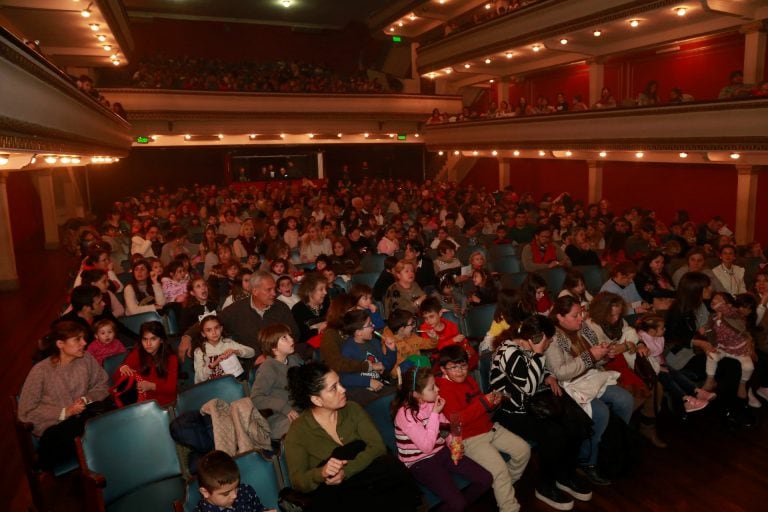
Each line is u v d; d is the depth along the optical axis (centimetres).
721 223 1147
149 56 2523
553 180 1934
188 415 377
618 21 1357
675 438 513
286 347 430
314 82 2319
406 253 752
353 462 321
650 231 1084
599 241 1020
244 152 2297
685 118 1221
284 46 2772
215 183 2422
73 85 866
